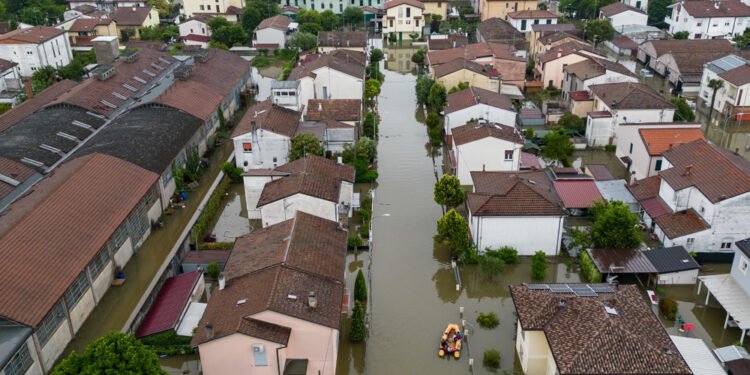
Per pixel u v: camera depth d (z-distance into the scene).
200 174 74.19
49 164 65.81
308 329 39.12
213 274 52.84
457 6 176.12
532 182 57.94
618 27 132.25
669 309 47.28
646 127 70.56
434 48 120.75
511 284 53.44
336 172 61.34
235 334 37.69
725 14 123.12
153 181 59.94
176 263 53.72
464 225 54.31
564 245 57.22
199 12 156.88
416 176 74.31
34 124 72.94
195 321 45.75
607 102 80.19
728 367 39.94
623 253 52.41
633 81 88.00
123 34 143.62
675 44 108.56
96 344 34.69
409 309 50.50
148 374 34.88
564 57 100.31
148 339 44.03
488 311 50.25
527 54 122.38
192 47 129.38
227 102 92.88
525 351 41.50
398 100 103.19
